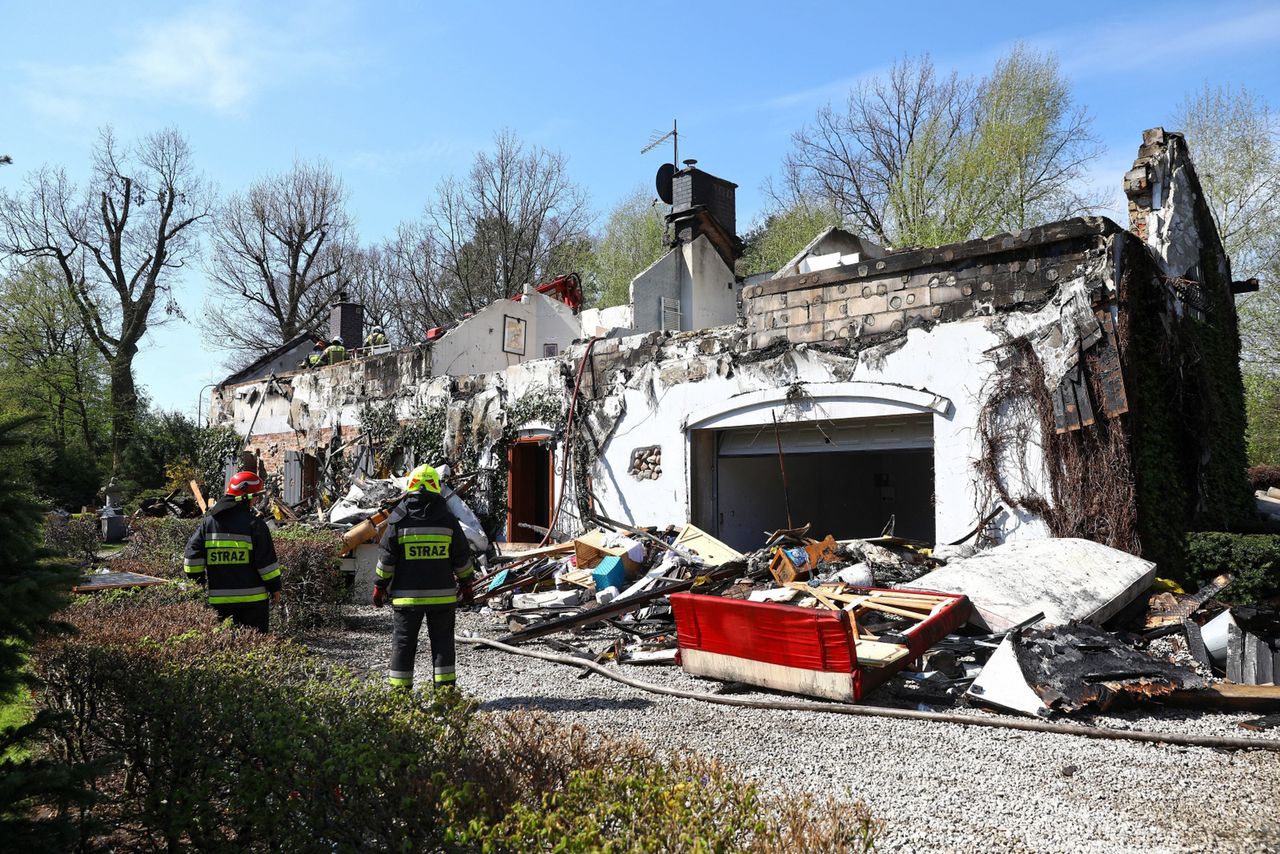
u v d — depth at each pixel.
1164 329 10.39
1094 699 6.01
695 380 13.24
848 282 11.66
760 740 5.65
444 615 6.52
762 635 6.90
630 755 3.35
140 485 30.66
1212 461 11.80
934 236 29.27
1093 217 9.59
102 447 33.59
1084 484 9.38
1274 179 25.45
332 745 3.41
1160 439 10.00
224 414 25.66
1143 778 4.87
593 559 12.18
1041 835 4.09
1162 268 11.26
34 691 4.87
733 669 7.12
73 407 32.59
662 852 2.48
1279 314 25.23
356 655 8.84
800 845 2.54
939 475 10.62
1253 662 6.80
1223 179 25.97
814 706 6.36
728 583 10.38
